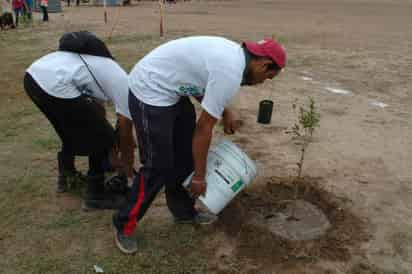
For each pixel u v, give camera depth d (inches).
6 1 662.5
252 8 1115.9
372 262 113.9
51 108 115.8
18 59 376.5
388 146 190.5
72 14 960.9
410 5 1182.3
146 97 98.0
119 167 130.3
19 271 107.8
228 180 108.0
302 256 114.0
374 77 314.7
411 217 135.4
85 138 120.9
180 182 119.3
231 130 120.4
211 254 114.7
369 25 665.0
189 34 531.5
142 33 543.5
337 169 166.9
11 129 202.1
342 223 129.1
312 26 644.7
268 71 98.0
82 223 127.9
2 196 141.6
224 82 90.7
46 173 158.1
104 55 116.2
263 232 122.3
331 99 259.9
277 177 157.3
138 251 115.3
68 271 108.2
